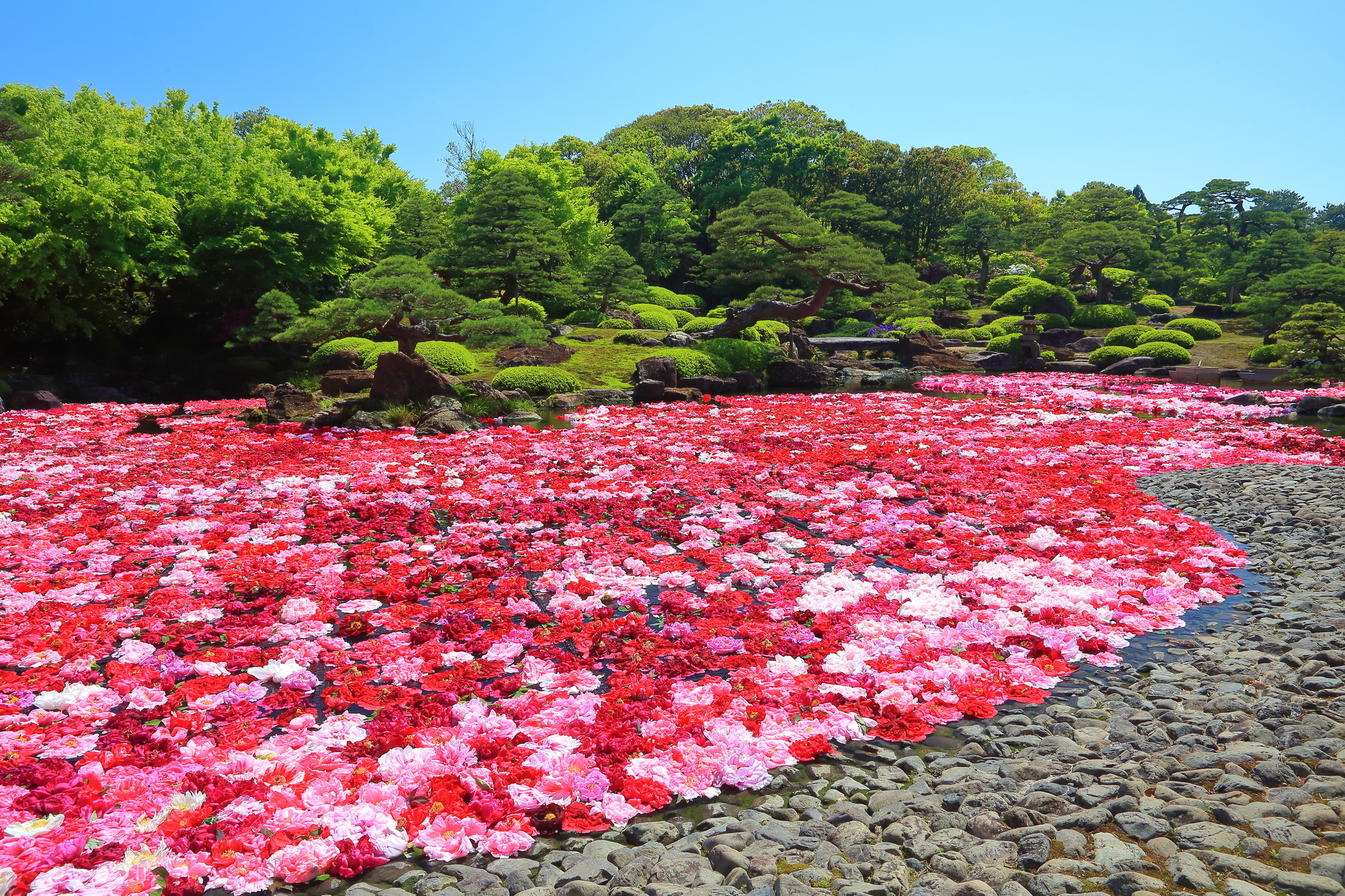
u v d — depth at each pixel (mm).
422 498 12234
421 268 21516
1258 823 4062
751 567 8922
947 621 7402
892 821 4418
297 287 33344
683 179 78375
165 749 5254
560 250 39062
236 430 19219
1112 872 3783
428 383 20969
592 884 3871
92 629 7156
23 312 27781
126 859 4160
